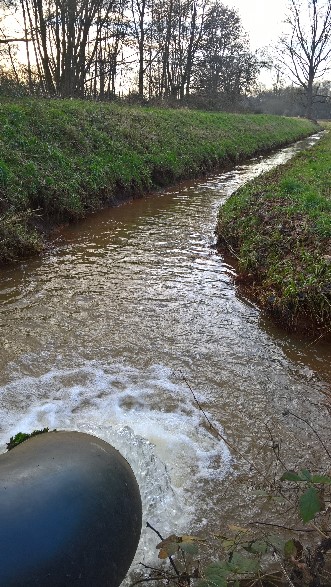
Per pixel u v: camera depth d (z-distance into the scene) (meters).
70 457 1.95
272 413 4.21
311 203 8.71
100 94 25.36
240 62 41.44
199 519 3.08
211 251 8.32
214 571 2.28
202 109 32.78
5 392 4.25
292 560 2.46
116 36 25.02
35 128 10.91
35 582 1.60
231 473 3.49
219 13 37.09
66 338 5.21
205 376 4.68
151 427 3.90
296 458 3.68
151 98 28.48
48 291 6.38
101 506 1.85
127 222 9.87
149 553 2.79
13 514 1.67
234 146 19.70
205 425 3.99
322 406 4.35
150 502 3.09
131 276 7.06
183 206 11.55
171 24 32.28
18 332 5.28
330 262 6.00
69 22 20.81
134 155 12.77
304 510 2.21
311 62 48.03
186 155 15.45
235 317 5.94
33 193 8.57
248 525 3.03
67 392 4.30
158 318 5.78
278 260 6.70
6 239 7.25
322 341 5.40
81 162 10.81
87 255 7.83
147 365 4.80
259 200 9.43
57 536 1.68
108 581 1.81
